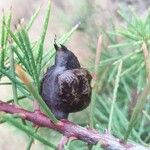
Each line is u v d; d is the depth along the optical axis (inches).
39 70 4.2
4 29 4.2
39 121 3.9
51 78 3.9
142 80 8.5
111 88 10.1
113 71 9.1
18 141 18.6
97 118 9.1
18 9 21.0
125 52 10.7
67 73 3.8
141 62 8.1
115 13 16.0
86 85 3.9
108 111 8.5
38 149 12.3
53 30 17.5
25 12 20.9
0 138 18.6
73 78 3.8
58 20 15.9
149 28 8.2
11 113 3.9
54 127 3.9
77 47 14.9
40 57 4.2
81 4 15.3
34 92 3.4
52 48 4.6
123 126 7.1
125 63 9.7
